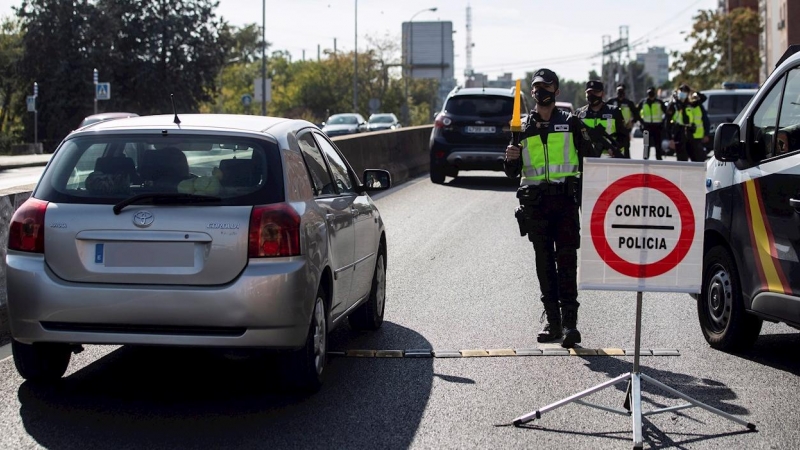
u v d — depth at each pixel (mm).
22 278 10469
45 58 105750
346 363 12562
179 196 10414
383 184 14383
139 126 11094
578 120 13484
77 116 106500
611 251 9922
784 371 12250
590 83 22203
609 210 9914
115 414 10328
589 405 10164
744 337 13016
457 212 29328
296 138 11750
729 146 12820
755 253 12367
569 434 9742
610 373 12086
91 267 10367
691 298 17078
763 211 12219
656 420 10227
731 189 12992
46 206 10609
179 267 10273
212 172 10688
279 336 10320
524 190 13484
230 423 10055
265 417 10266
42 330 10438
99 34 106000
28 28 105562
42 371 11180
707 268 13672
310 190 11461
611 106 22359
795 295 11586
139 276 10297
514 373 12078
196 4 111750
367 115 159250
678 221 9906
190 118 11711
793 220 11609
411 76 160875
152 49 108312
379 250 14664
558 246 13430
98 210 10453
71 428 9836
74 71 105312
